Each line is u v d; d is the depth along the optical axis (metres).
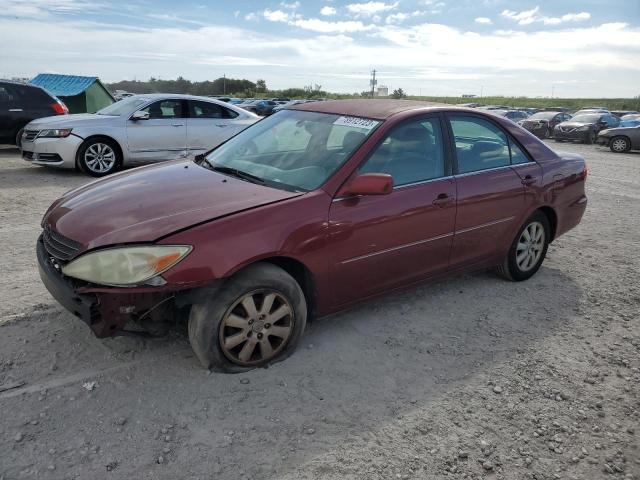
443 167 4.11
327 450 2.65
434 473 2.55
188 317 3.30
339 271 3.49
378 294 3.84
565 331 4.11
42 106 12.04
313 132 4.04
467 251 4.33
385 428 2.84
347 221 3.44
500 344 3.83
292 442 2.69
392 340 3.76
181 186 3.54
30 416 2.74
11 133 11.77
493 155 4.55
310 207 3.31
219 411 2.87
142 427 2.72
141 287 2.82
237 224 3.04
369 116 3.97
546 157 4.98
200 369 3.22
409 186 3.83
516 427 2.94
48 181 8.93
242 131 4.68
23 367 3.16
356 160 3.58
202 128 10.45
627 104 75.06
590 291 4.95
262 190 3.46
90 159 9.52
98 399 2.91
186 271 2.86
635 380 3.50
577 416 3.07
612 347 3.91
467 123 4.39
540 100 87.88
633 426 3.02
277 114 4.64
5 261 4.86
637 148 20.25
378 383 3.24
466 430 2.88
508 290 4.83
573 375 3.50
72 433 2.64
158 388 3.03
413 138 3.95
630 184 11.58
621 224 7.66
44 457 2.48
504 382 3.36
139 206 3.23
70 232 3.09
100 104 22.55
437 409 3.04
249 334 3.17
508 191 4.49
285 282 3.22
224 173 3.88
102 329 2.88
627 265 5.77
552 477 2.60
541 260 5.15
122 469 2.44
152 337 3.18
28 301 4.01
